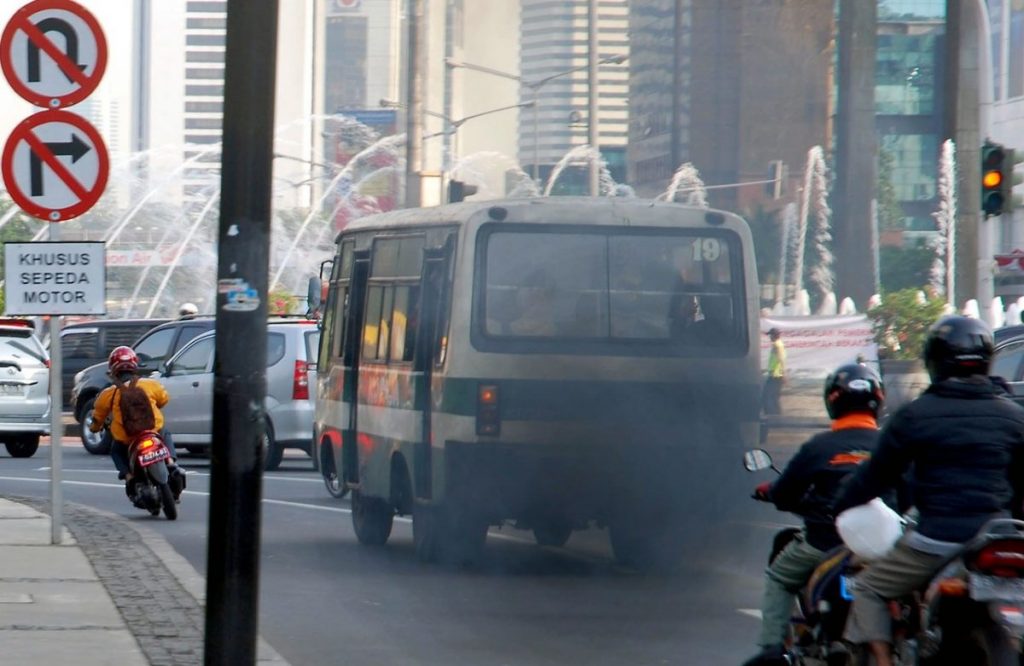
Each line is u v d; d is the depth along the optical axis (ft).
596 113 155.84
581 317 121.80
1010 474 60.44
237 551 70.49
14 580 108.37
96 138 115.96
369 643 91.35
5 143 115.65
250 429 70.54
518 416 119.14
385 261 139.03
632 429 121.19
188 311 283.79
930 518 59.72
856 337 187.93
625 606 105.19
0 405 245.45
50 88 115.44
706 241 125.08
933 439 59.67
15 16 115.03
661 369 122.21
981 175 211.00
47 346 317.63
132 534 138.00
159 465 158.51
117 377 161.68
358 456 141.38
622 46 159.33
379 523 139.74
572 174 155.84
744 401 124.36
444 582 116.78
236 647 70.54
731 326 125.08
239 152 70.38
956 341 60.34
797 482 65.92
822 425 153.28
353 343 146.00
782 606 67.46
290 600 107.86
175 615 95.35
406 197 159.43
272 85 70.64
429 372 123.54
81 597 101.35
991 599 57.21
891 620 61.46
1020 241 561.84
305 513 168.25
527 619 99.76
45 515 151.84
